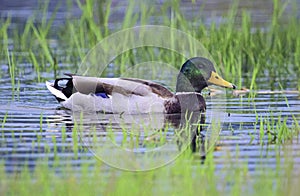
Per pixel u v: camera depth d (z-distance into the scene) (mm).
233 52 23906
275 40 24922
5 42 25219
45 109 19281
